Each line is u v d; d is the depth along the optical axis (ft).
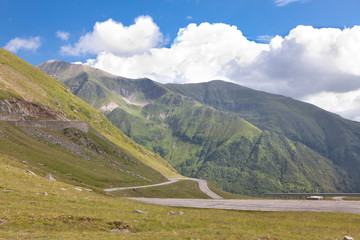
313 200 264.11
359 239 99.55
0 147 319.47
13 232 81.71
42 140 440.04
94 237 84.17
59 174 324.39
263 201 258.78
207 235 95.20
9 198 117.70
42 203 118.32
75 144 517.14
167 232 97.55
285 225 125.08
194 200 264.72
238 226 116.26
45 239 77.56
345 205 217.36
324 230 116.37
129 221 108.58
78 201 135.44
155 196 435.12
